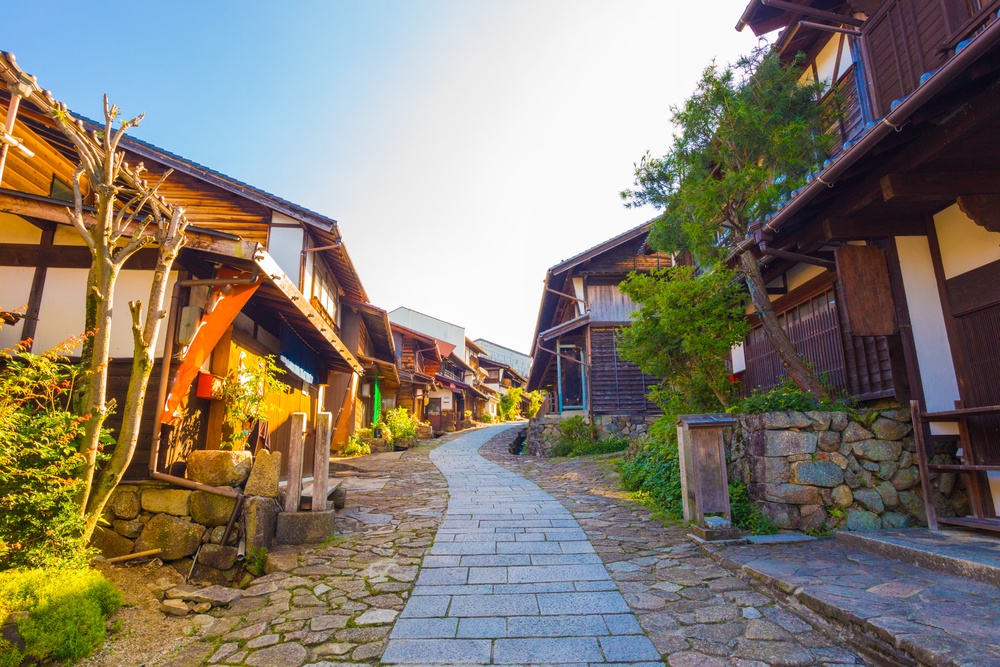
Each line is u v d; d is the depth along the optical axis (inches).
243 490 229.8
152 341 184.2
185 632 156.3
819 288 281.3
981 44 132.6
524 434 873.5
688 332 291.6
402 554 212.7
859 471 216.5
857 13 310.2
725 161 276.7
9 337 234.2
